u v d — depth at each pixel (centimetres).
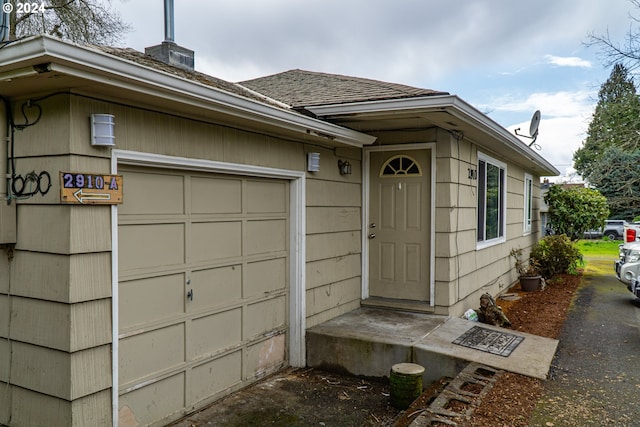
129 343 331
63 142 278
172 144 347
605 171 1580
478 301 708
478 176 709
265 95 588
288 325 506
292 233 503
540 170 1187
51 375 290
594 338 555
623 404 363
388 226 618
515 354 456
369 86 601
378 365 468
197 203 387
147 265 344
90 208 290
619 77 1390
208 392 404
